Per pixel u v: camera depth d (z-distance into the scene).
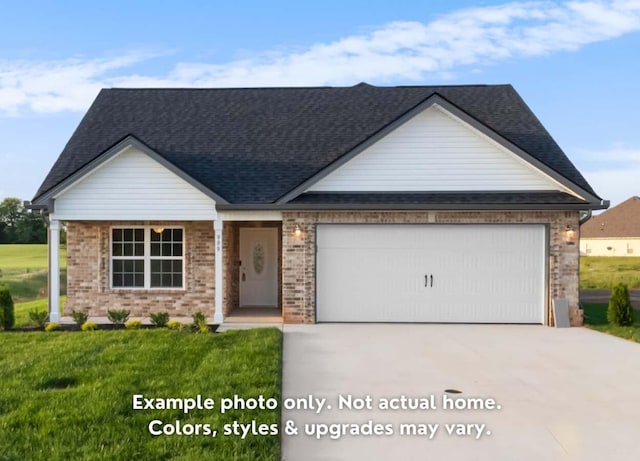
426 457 5.48
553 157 15.01
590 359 9.84
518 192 14.09
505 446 5.78
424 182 14.20
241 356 9.16
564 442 5.90
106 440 5.61
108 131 16.47
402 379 8.35
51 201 13.74
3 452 5.31
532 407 7.05
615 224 56.31
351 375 8.56
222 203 13.64
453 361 9.61
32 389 7.38
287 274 13.87
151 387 7.37
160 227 15.30
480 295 13.91
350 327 13.27
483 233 13.91
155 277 15.35
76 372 8.20
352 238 13.98
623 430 6.26
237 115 17.11
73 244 15.23
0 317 12.51
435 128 14.20
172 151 15.53
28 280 31.16
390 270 13.99
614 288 13.77
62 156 15.51
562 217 13.72
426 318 13.95
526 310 13.88
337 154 15.33
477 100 17.52
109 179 13.93
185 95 18.17
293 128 16.45
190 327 12.14
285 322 13.84
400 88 18.30
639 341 11.57
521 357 9.98
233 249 16.58
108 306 15.18
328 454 5.54
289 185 14.35
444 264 13.96
